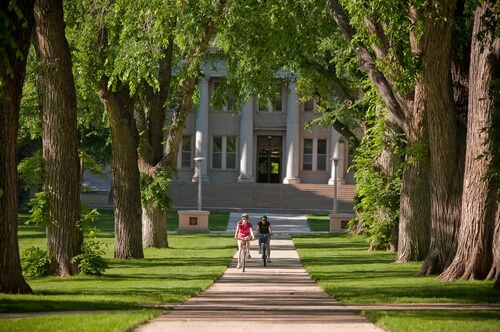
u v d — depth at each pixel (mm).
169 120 118625
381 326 19031
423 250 49094
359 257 54500
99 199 122312
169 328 18625
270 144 133875
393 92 44406
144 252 58469
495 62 33844
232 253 58031
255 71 55438
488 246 35469
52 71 38312
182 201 121875
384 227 59594
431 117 38375
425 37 35750
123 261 51125
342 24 45250
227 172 133750
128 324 18688
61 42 38125
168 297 29391
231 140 133625
